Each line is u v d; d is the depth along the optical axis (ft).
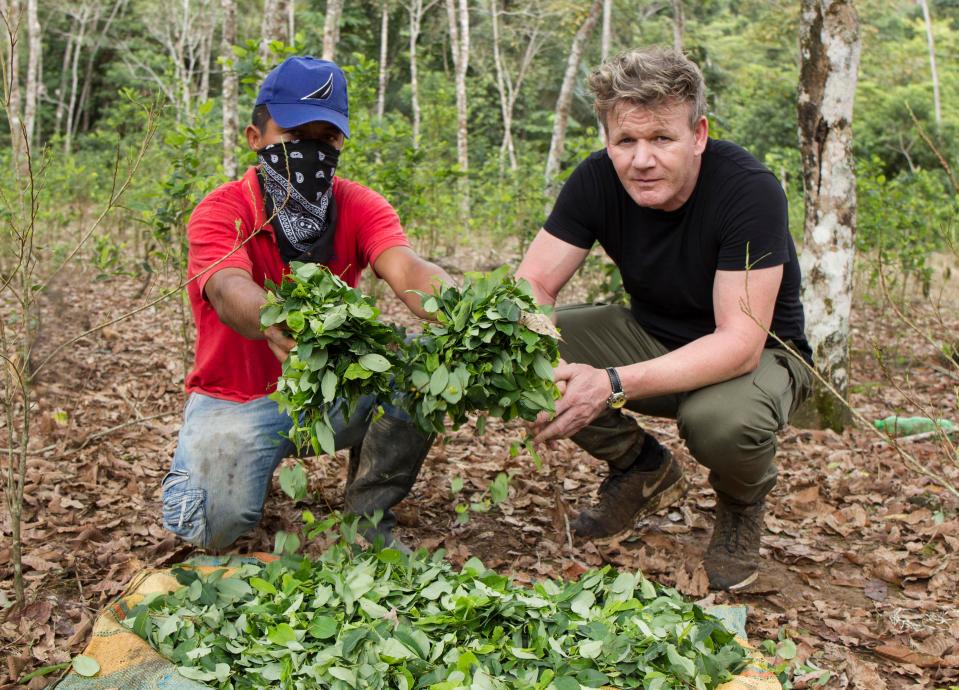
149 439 14.46
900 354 23.77
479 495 12.56
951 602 10.03
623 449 10.67
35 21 60.08
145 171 35.83
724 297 9.18
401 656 6.96
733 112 86.07
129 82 110.22
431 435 8.38
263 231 9.23
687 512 12.28
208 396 9.34
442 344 7.76
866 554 11.27
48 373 16.67
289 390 7.71
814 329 17.31
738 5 103.55
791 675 8.34
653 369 8.77
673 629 7.62
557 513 11.33
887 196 28.04
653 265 9.93
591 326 10.81
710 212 9.34
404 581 8.38
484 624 7.60
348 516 9.10
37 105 88.17
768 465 9.53
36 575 9.62
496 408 7.97
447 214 36.73
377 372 7.57
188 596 8.04
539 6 85.61
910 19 114.52
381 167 23.15
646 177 8.97
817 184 17.22
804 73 17.16
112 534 10.84
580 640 7.51
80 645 8.30
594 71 9.11
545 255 10.40
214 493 8.82
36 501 11.60
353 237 9.61
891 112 77.97
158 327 22.48
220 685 6.97
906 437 16.34
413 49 82.02
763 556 11.17
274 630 7.20
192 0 110.93
